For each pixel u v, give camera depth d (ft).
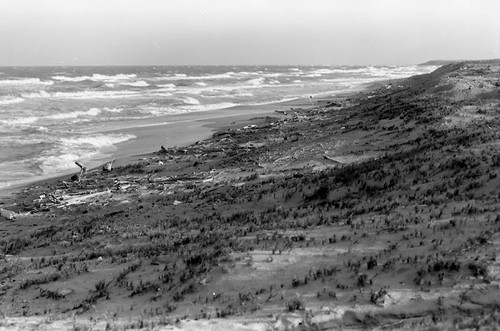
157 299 27.02
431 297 22.75
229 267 28.94
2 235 53.01
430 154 52.85
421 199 39.73
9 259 40.86
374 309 22.59
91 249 41.09
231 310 24.14
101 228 48.91
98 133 129.29
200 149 99.50
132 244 40.63
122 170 85.97
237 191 57.82
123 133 130.41
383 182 48.08
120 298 27.99
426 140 64.18
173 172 79.51
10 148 107.96
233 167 75.66
